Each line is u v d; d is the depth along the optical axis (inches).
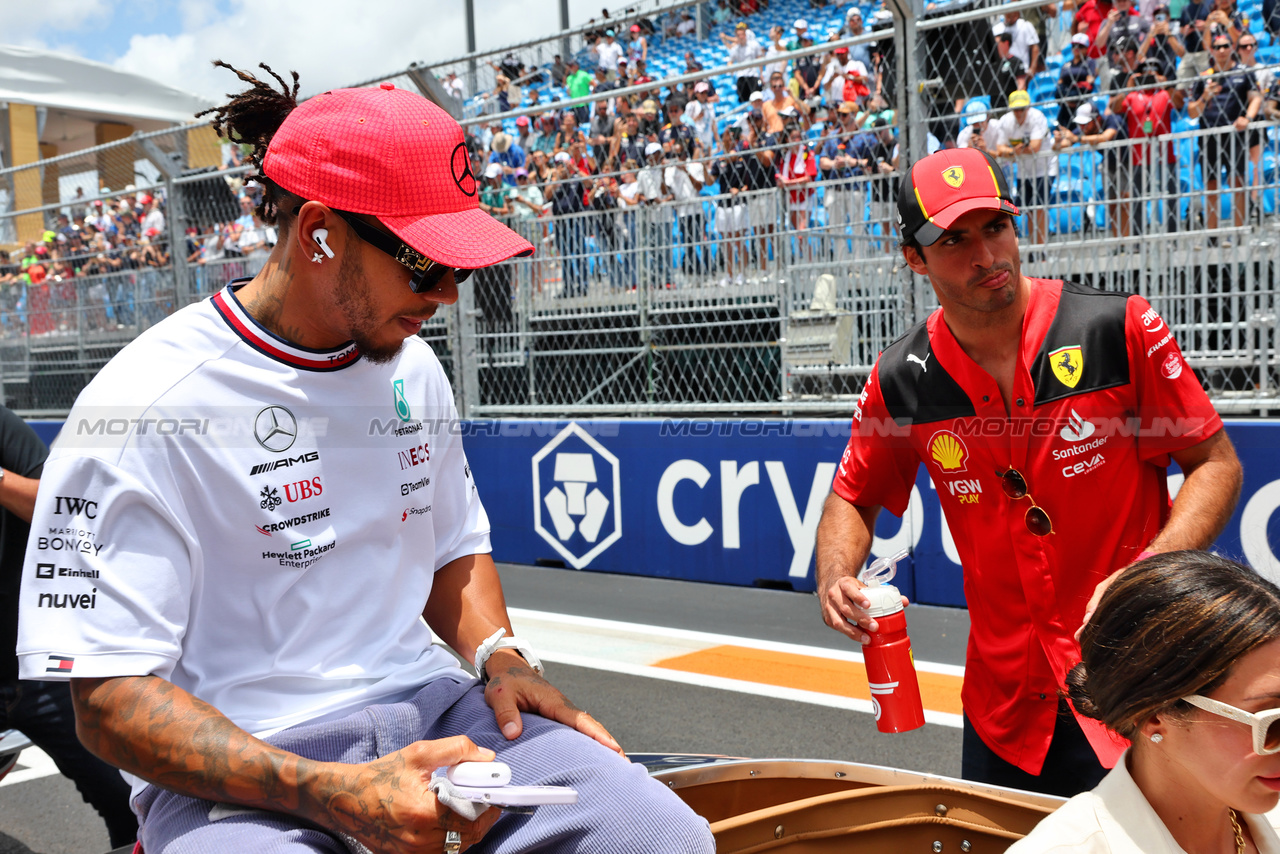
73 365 369.7
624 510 251.4
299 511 55.7
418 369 64.0
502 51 242.8
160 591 51.5
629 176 291.3
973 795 63.7
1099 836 50.1
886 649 77.5
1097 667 49.6
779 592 229.1
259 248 305.4
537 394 282.7
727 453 233.5
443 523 68.8
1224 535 179.9
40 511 50.8
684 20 366.3
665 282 262.5
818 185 237.8
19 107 535.8
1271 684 44.7
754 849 61.8
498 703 58.0
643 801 49.8
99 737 49.9
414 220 53.5
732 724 158.7
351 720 55.4
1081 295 79.0
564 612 225.6
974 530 83.2
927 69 211.9
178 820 51.4
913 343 84.7
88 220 354.6
